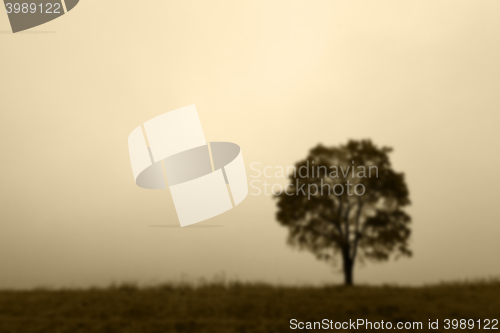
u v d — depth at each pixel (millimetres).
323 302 13250
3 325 10898
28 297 14047
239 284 16609
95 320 11328
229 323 11125
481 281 16719
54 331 10477
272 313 12031
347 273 19094
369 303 13086
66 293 14766
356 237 20141
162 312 12148
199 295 14391
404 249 19578
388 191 20484
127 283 16219
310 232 20328
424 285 16812
